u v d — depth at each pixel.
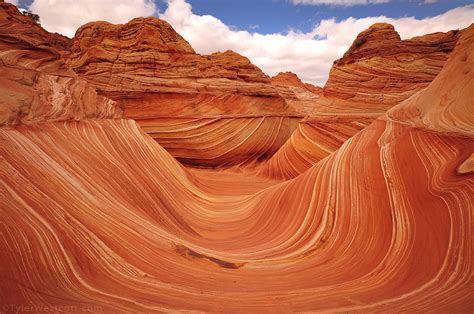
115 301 5.01
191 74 28.03
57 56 12.54
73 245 5.84
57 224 6.00
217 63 31.30
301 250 7.92
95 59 26.53
